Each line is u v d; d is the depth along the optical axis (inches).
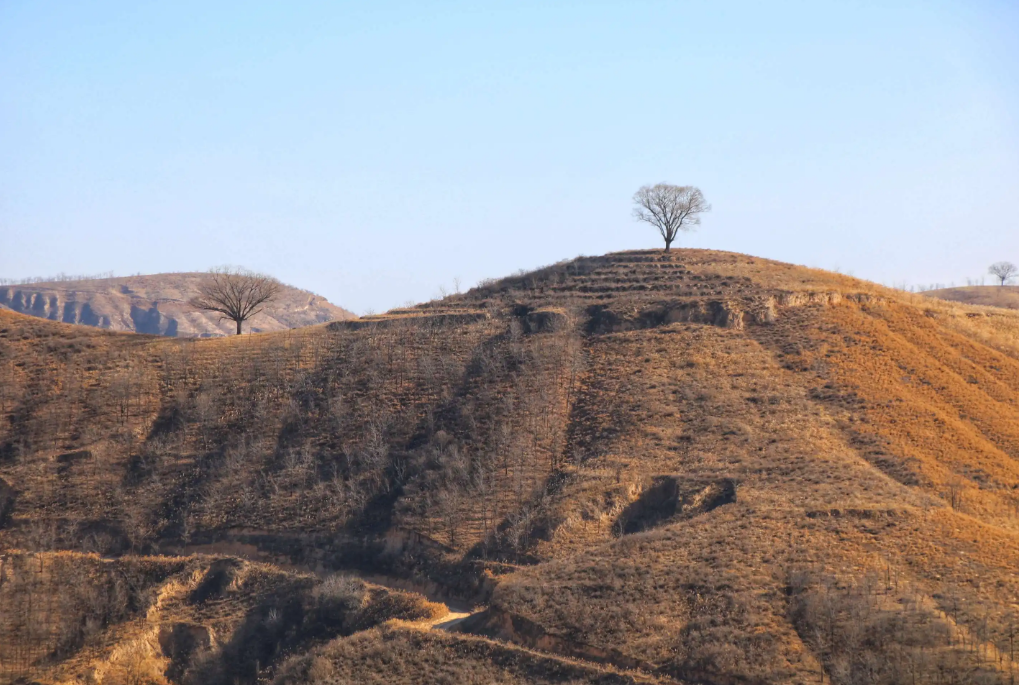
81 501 3294.8
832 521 2454.5
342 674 2217.0
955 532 2356.1
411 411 3523.6
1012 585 2101.4
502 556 2751.0
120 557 3034.0
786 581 2215.8
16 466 3469.5
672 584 2276.1
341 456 3358.8
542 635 2215.8
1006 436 3117.6
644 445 3115.2
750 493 2699.3
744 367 3535.9
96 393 3821.4
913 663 1875.0
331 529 3038.9
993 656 1870.1
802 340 3722.9
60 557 2925.7
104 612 2726.4
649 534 2549.2
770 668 1953.7
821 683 1893.5
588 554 2513.5
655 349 3730.3
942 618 1991.9
